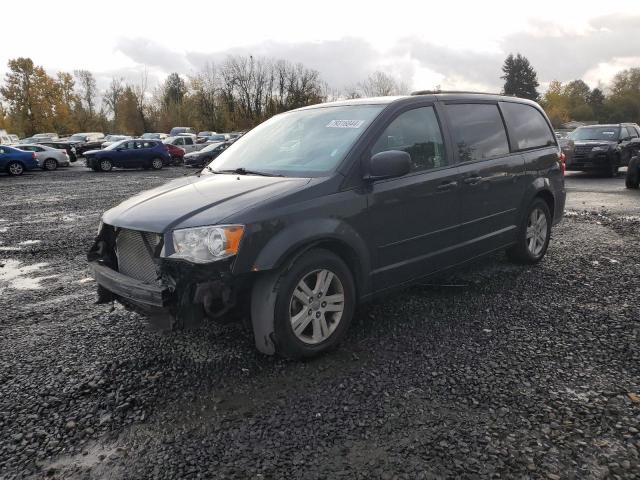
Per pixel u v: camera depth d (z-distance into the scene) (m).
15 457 2.59
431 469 2.42
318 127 4.30
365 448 2.59
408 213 4.05
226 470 2.45
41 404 3.07
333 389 3.16
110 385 3.28
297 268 3.38
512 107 5.48
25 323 4.41
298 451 2.58
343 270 3.64
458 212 4.52
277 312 3.33
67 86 72.44
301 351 3.47
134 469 2.48
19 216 10.85
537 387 3.12
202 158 28.38
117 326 4.28
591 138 17.62
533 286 5.04
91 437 2.74
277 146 4.39
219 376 3.36
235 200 3.40
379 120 4.03
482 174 4.73
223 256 3.12
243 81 64.50
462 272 5.52
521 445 2.58
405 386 3.17
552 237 7.34
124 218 3.53
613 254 6.27
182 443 2.67
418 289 4.99
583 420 2.78
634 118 102.94
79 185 18.39
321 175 3.71
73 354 3.75
